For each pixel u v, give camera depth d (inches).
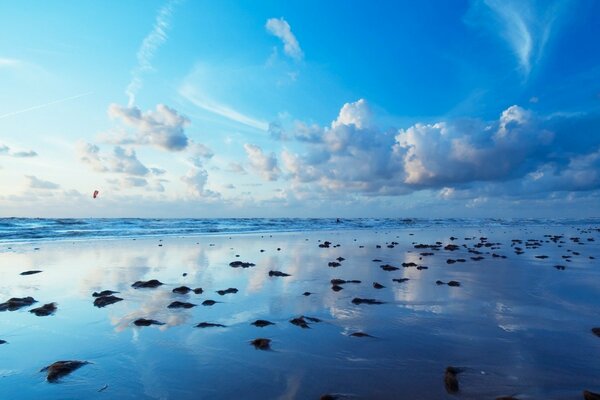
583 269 787.4
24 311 468.1
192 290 581.0
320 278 687.7
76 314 456.8
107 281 651.5
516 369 303.3
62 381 286.4
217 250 1126.4
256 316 452.1
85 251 1056.8
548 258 964.6
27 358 329.4
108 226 2127.2
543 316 450.6
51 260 880.3
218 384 281.3
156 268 788.6
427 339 373.1
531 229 2536.9
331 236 1781.5
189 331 397.7
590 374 295.3
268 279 677.3
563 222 4261.8
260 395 264.8
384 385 276.7
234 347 353.4
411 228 2689.5
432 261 911.7
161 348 351.3
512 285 622.5
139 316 450.0
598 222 4256.9
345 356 331.6
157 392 270.5
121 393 269.1
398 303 510.0
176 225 2405.3
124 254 1000.9
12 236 1517.0
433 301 520.1
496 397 257.8
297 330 401.1
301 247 1238.9
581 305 499.8
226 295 555.5
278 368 307.3
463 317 446.6
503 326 413.1
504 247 1263.5
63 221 2313.0
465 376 291.4
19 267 783.7
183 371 302.7
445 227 2871.6
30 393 269.3
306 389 272.4
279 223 3051.2
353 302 513.7
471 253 1088.8
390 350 344.2
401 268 799.7
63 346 356.5
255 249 1164.5
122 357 330.6
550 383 279.6
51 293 563.2
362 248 1218.6
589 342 364.5
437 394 263.1
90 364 316.2
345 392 267.1
